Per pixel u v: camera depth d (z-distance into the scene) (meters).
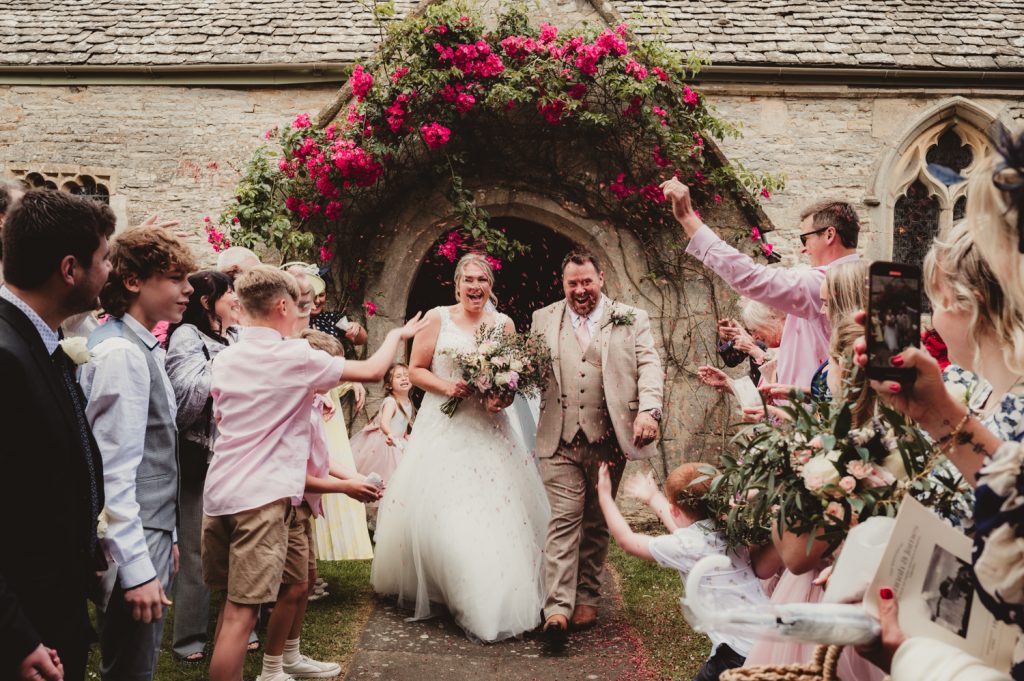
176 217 8.52
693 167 6.77
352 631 4.53
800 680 1.69
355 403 6.96
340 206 6.70
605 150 6.95
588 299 4.73
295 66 8.27
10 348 2.00
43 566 2.03
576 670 4.03
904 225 8.73
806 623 1.50
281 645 3.56
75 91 8.61
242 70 8.39
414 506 4.77
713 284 6.98
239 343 3.34
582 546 4.73
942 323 1.78
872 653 1.55
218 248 6.76
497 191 7.07
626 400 4.64
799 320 3.84
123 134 8.57
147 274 2.98
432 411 4.95
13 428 1.98
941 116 8.52
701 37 8.48
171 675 3.85
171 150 8.55
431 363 4.94
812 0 9.16
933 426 1.57
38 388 2.04
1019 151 1.33
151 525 3.04
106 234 2.27
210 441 3.96
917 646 1.42
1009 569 1.27
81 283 2.20
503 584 4.47
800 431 1.99
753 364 6.59
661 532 6.94
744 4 9.07
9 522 1.98
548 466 4.66
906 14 9.02
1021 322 1.62
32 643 1.88
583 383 4.66
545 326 4.85
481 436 4.80
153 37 8.75
